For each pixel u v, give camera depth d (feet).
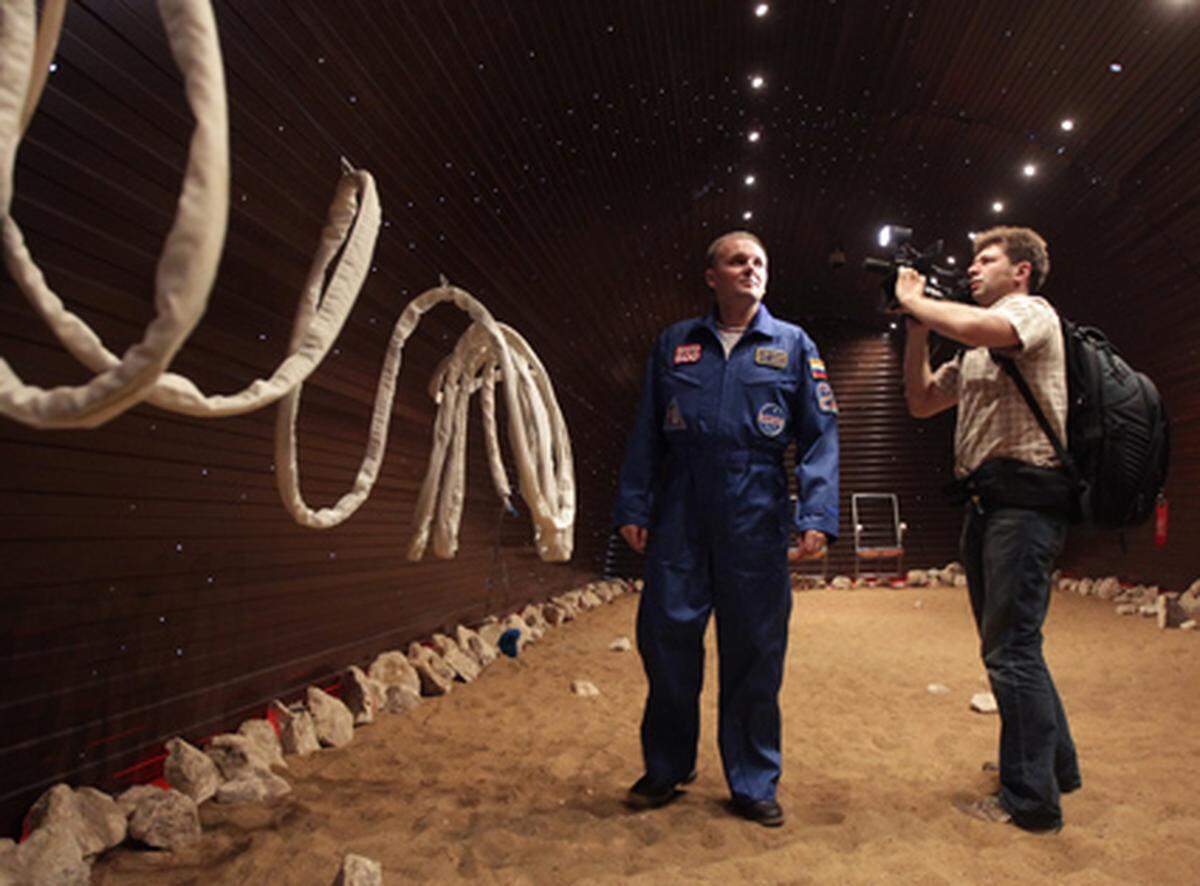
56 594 6.69
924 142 25.75
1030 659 7.20
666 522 7.98
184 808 6.52
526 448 6.24
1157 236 22.61
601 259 24.14
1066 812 7.38
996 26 19.38
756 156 26.43
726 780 7.98
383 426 5.77
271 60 9.02
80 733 6.95
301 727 9.55
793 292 41.34
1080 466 7.20
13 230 2.62
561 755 9.52
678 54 19.08
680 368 8.16
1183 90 18.28
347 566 12.52
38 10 6.05
